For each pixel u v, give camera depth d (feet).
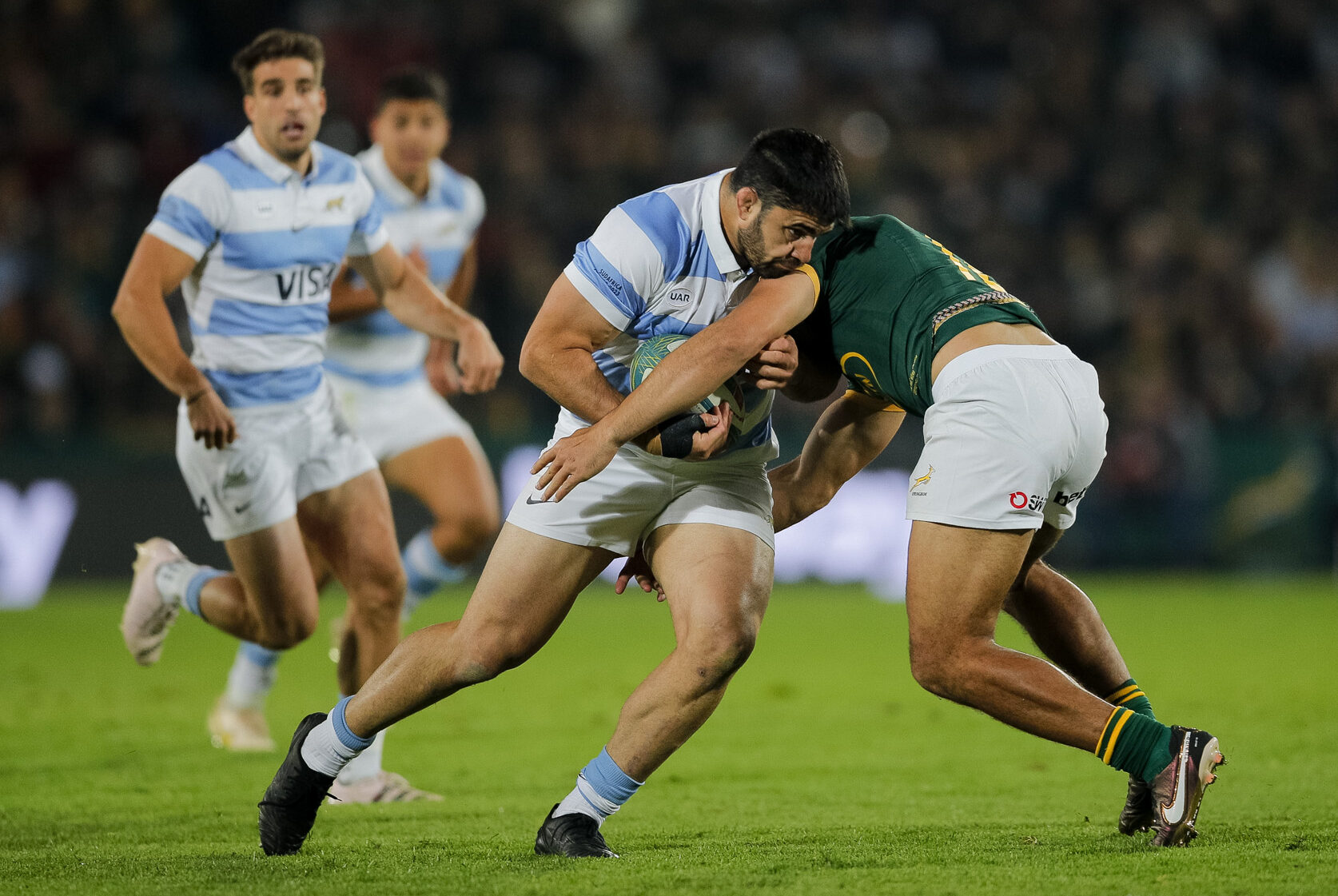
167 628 68.39
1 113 181.88
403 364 82.33
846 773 62.13
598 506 45.24
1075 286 207.21
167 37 197.57
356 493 61.98
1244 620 135.85
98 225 176.65
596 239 44.88
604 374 48.06
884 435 52.08
